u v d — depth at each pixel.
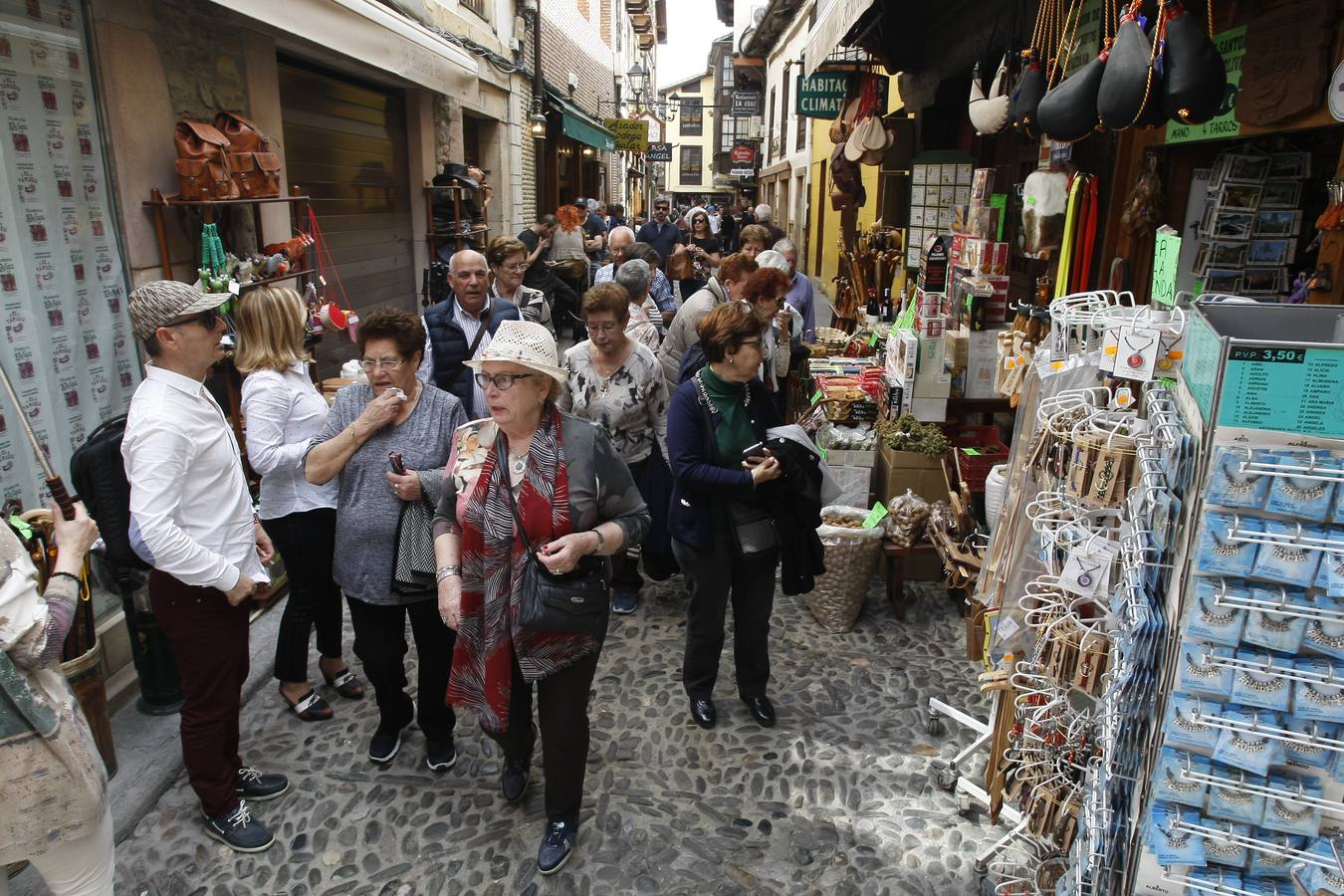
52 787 1.85
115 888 2.63
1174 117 2.81
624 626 4.30
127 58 3.89
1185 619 1.56
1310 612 1.46
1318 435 1.42
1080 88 3.19
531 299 5.55
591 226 13.70
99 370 3.74
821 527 4.09
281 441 3.17
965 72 7.27
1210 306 1.96
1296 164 3.55
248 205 4.95
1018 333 3.85
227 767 2.80
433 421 2.97
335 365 6.81
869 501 4.92
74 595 1.97
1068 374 2.39
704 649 3.37
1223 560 1.49
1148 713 1.77
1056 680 2.25
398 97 8.16
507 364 2.30
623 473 2.57
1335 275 3.02
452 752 3.19
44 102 3.43
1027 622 2.33
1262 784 1.54
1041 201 4.40
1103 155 4.54
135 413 2.43
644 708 3.58
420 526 2.87
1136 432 2.05
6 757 1.79
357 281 7.29
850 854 2.75
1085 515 2.16
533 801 3.02
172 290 2.44
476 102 9.92
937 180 7.45
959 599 4.38
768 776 3.14
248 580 2.64
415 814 2.96
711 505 3.20
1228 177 3.62
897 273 10.07
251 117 5.04
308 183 6.31
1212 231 3.70
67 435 3.54
